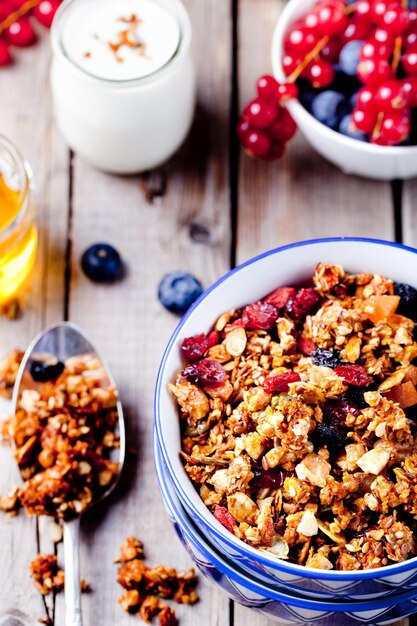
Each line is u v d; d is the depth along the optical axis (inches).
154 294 24.6
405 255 21.1
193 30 26.3
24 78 25.9
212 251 24.9
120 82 23.4
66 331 23.8
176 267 24.8
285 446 19.9
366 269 21.5
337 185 25.3
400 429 20.1
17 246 23.4
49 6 25.5
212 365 20.8
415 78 23.9
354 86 24.6
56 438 22.9
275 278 21.5
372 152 23.8
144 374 24.1
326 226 25.0
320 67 24.1
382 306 21.0
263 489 20.2
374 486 19.9
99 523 23.2
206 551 20.3
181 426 20.9
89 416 23.2
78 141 24.6
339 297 21.5
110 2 24.1
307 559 20.0
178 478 19.9
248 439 20.2
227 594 21.3
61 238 25.0
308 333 21.2
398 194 25.2
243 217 25.1
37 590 22.8
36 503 22.6
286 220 25.1
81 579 22.9
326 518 20.1
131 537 23.1
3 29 25.8
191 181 25.3
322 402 20.4
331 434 20.1
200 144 25.6
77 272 24.7
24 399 23.4
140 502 23.3
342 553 19.9
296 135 25.5
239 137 24.8
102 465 23.0
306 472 19.9
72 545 22.6
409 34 24.3
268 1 26.4
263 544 19.8
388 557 19.9
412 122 24.1
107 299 24.6
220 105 25.9
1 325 24.4
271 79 23.8
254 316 21.1
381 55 23.5
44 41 26.1
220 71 26.1
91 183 25.3
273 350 21.0
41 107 25.8
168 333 24.4
